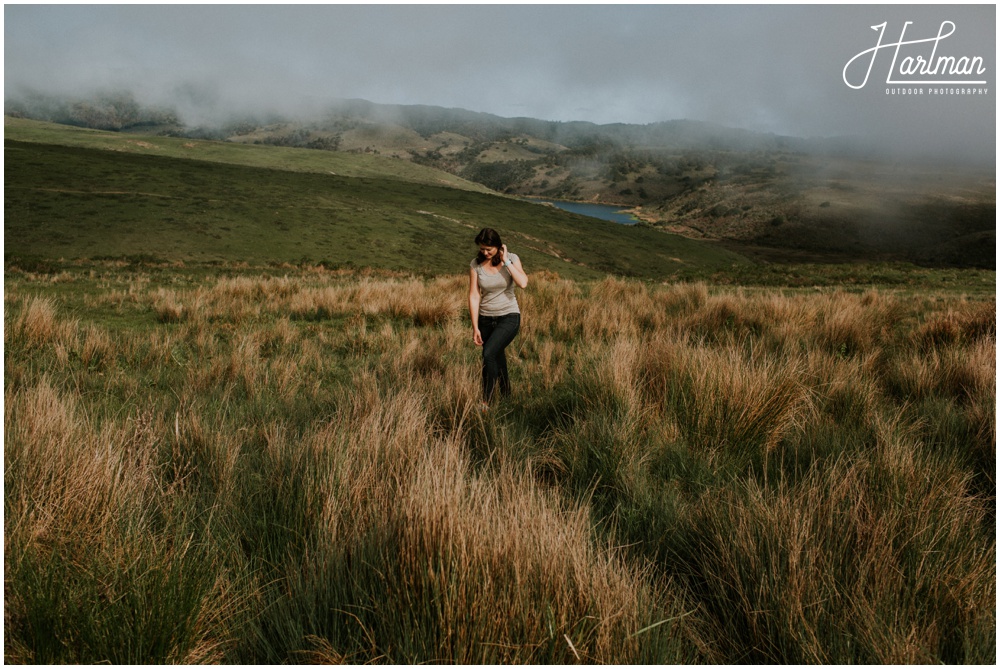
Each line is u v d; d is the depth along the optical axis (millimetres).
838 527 2133
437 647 1643
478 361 6301
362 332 7676
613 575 1825
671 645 1721
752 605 1885
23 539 1944
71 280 18016
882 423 3451
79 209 71188
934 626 1771
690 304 9922
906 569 2025
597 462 3033
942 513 2264
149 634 1719
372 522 2135
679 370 4039
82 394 4570
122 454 2811
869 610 1759
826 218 180625
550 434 3703
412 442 2904
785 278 34125
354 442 2930
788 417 3496
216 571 2008
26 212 67188
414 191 136875
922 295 15438
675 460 3129
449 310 9625
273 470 2740
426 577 1712
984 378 4348
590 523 2340
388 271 53469
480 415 3672
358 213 93000
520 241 94875
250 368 5379
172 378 5363
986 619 1773
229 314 9945
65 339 6676
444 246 84438
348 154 195500
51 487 2268
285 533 2297
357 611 1781
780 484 2436
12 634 1692
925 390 4547
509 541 1791
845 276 34000
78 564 1890
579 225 120688
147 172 102625
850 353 6512
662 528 2400
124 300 11859
